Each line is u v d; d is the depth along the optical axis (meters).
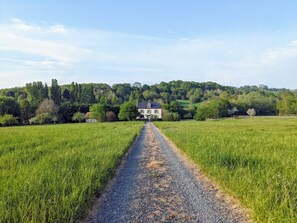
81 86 131.12
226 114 99.56
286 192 5.54
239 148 12.41
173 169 10.36
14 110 80.25
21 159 10.02
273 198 5.54
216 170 8.34
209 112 94.88
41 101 97.38
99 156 10.66
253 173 7.45
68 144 14.99
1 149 12.88
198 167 10.67
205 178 8.81
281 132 25.94
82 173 7.47
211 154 10.75
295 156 10.21
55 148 13.62
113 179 8.71
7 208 4.95
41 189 5.92
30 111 87.06
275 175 6.70
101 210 5.91
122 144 15.90
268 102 119.38
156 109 119.94
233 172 7.84
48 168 7.96
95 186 6.79
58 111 89.81
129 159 12.80
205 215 5.52
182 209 5.90
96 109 89.94
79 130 31.56
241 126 41.91
